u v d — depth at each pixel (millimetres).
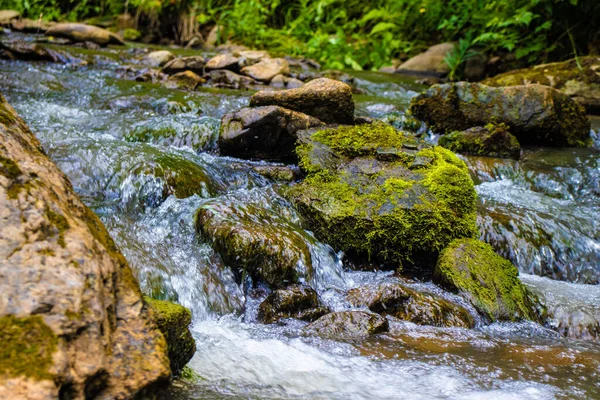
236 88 6719
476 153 5234
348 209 3785
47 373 1506
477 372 2531
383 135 4320
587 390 2414
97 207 3666
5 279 1655
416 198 3793
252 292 3271
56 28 8648
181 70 7023
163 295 2965
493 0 9156
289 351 2629
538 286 3670
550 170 4984
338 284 3506
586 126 5789
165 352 1829
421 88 8102
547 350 2854
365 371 2482
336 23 11461
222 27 11164
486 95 5566
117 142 4320
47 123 4844
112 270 1890
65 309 1643
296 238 3504
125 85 6160
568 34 8539
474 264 3488
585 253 4027
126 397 1677
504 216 4133
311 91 4711
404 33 10820
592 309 3391
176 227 3568
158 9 11289
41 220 1819
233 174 4262
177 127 4867
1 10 10539
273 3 11484
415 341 2848
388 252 3756
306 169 4105
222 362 2443
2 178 1875
